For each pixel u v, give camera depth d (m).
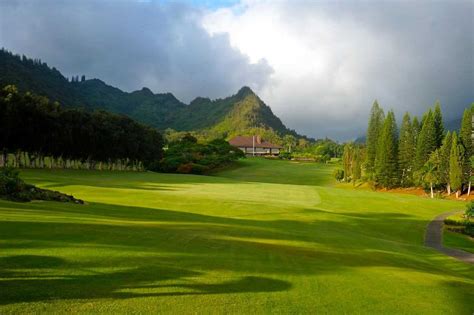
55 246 11.47
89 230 14.45
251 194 51.12
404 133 95.00
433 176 83.38
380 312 9.36
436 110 94.81
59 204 23.81
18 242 11.52
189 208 34.34
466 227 35.75
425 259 21.98
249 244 16.30
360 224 35.34
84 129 82.50
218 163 125.44
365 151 109.44
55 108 80.50
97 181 58.16
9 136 69.06
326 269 13.21
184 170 112.75
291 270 12.30
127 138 93.88
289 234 22.41
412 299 10.84
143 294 8.45
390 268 15.25
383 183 94.62
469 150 82.38
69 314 7.05
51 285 8.37
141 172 95.50
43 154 78.44
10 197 22.48
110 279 9.15
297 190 58.94
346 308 9.29
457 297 11.74
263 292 9.60
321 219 34.78
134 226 17.08
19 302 7.33
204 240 15.56
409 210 45.22
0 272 8.88
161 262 11.11
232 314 7.96
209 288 9.37
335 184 105.44
